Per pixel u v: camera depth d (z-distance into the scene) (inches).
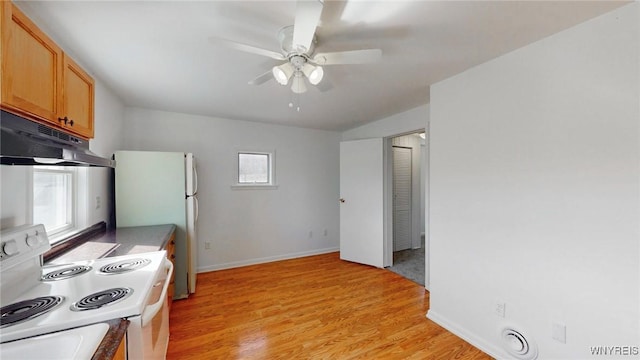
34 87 40.5
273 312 95.7
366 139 150.6
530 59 64.2
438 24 56.3
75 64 54.1
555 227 59.6
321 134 174.4
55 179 72.4
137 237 83.7
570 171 57.3
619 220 50.7
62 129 50.8
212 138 139.6
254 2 49.1
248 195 150.6
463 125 80.5
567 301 57.6
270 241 157.6
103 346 30.8
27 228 46.3
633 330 49.1
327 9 50.6
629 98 49.4
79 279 48.6
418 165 188.9
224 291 113.7
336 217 181.0
